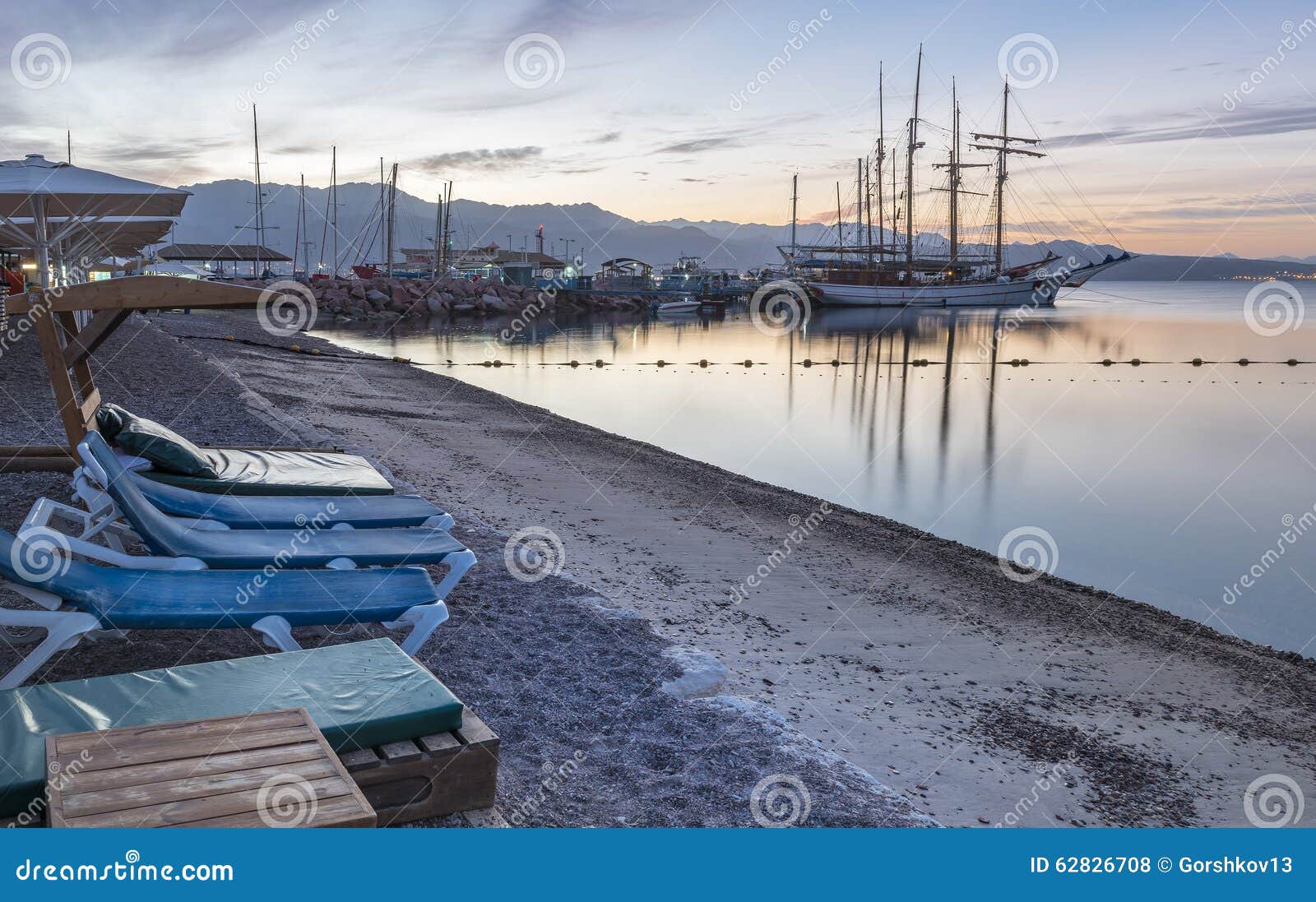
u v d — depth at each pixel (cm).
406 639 336
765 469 1592
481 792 252
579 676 416
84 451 354
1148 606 814
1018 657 609
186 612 302
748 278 10481
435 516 476
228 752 211
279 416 1115
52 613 286
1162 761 470
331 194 8562
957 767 420
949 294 8569
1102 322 7350
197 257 7706
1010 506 1369
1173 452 1864
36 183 975
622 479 1127
